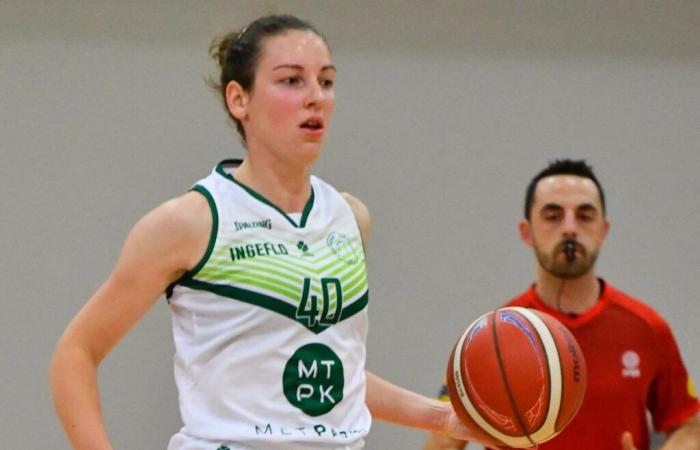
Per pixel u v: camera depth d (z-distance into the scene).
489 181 15.84
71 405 6.80
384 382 8.33
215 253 6.93
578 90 16.06
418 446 15.32
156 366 15.00
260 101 7.12
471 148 15.82
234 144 15.26
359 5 15.61
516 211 15.84
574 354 7.70
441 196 15.73
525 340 7.61
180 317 7.14
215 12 15.20
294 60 7.05
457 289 15.68
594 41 16.09
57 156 15.03
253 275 6.91
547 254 11.01
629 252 16.11
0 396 14.84
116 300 6.90
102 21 15.13
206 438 6.88
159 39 15.21
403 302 15.59
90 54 15.11
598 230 11.12
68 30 15.09
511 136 15.91
